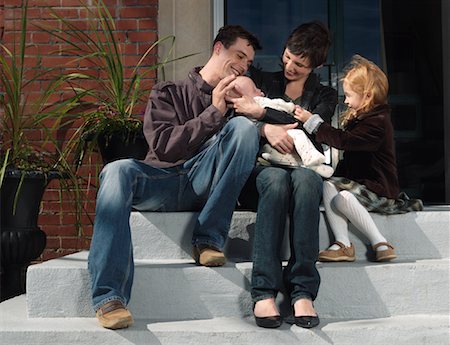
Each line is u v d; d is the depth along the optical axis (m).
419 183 5.55
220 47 3.31
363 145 3.41
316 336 2.88
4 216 4.23
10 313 3.22
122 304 2.85
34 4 4.92
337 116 5.27
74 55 4.88
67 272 3.09
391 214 3.48
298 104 3.72
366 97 3.52
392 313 3.18
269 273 2.92
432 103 5.58
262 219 2.95
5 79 4.49
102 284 2.84
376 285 3.18
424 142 5.57
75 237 4.81
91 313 3.09
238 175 3.01
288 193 2.97
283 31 5.33
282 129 3.26
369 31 5.43
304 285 2.94
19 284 4.34
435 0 5.60
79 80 4.84
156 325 2.96
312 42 3.54
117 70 4.48
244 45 3.29
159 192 3.18
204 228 3.09
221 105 3.11
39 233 4.33
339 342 2.90
